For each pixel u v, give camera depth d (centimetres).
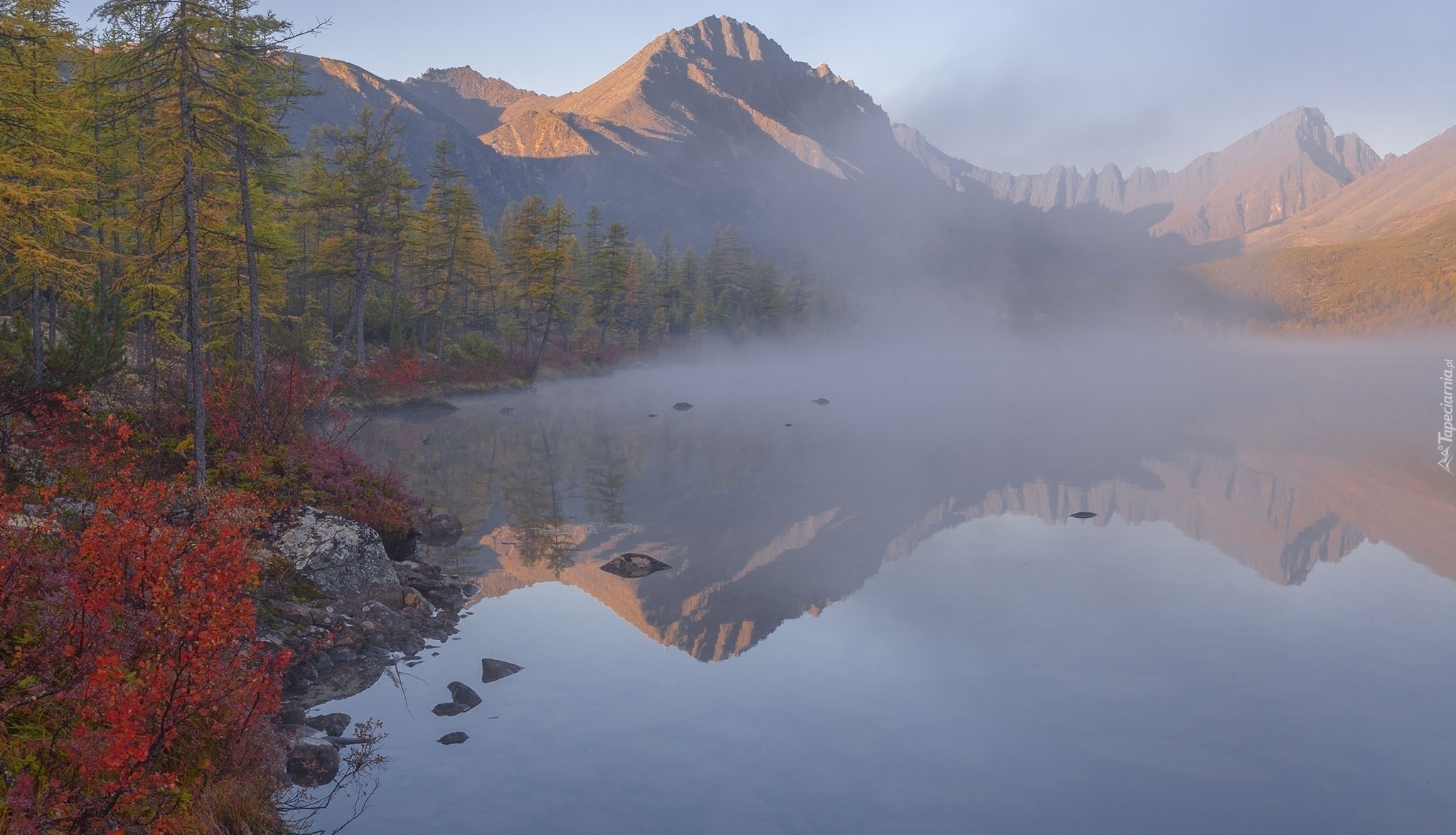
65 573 812
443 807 920
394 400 5472
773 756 1065
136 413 1912
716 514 2611
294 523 1551
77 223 1864
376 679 1283
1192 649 1469
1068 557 2114
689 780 998
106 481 1321
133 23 1578
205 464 1672
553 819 905
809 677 1334
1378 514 2631
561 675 1325
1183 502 2792
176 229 1853
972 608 1697
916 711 1208
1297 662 1409
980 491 2973
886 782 1007
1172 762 1069
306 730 1083
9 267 1875
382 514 1931
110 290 2003
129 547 813
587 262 10512
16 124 1722
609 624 1580
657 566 1988
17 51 1666
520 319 9488
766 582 1883
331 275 5547
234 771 841
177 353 2748
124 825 681
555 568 1973
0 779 658
